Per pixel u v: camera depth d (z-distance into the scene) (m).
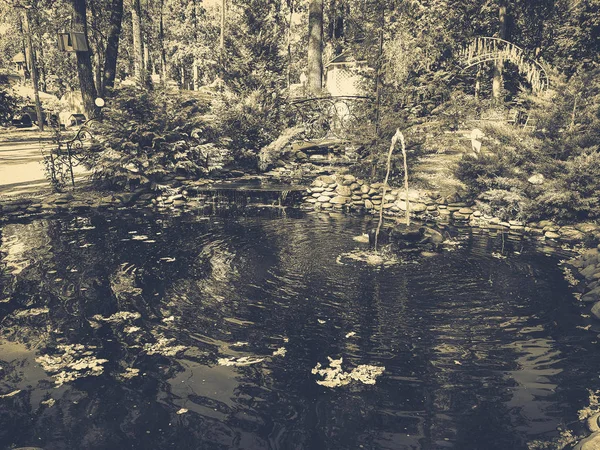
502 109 18.05
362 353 5.48
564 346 5.63
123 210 12.94
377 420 4.30
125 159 14.15
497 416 4.35
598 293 6.90
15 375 5.06
